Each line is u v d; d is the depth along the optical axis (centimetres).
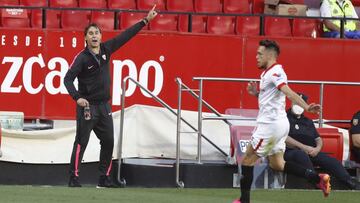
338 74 5228
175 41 5075
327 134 4294
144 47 5044
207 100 5097
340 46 5228
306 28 5459
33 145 4394
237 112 4550
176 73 5078
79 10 5147
